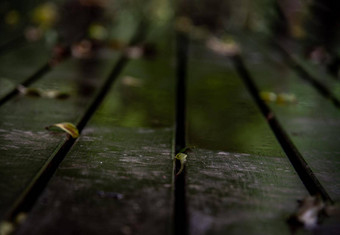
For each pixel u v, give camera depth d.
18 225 0.44
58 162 0.57
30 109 0.70
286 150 0.65
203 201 0.49
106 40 1.30
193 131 0.66
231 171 0.55
